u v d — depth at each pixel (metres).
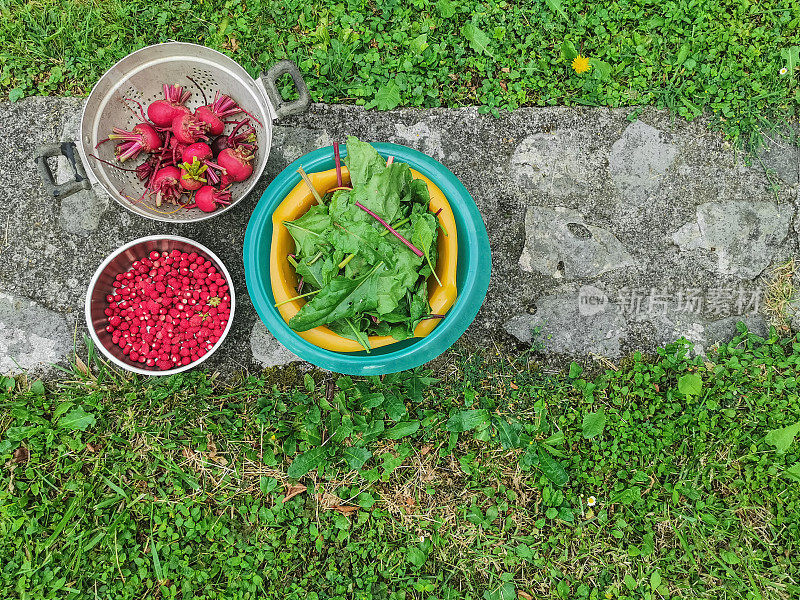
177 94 1.76
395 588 1.88
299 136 1.95
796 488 1.90
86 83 1.94
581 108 1.98
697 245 1.99
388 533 1.91
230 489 1.89
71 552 1.80
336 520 1.87
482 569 1.90
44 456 1.86
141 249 1.81
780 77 1.97
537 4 1.97
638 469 1.91
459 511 1.92
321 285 1.50
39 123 1.93
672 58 1.98
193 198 1.84
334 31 1.97
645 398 1.95
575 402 1.96
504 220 1.97
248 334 1.94
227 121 1.84
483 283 1.62
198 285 1.89
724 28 1.97
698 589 1.88
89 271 1.94
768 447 1.91
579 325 1.98
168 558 1.84
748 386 1.95
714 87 1.96
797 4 1.98
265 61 1.95
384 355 1.58
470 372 1.95
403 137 1.96
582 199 1.98
